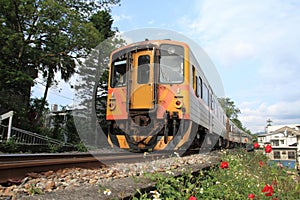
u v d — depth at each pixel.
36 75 19.81
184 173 3.24
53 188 3.30
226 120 12.76
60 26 16.98
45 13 16.36
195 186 3.15
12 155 5.64
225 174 4.30
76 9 20.20
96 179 3.88
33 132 17.11
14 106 16.45
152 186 2.58
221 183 3.71
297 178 4.39
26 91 18.12
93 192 2.21
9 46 15.59
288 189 3.92
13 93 17.38
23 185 3.35
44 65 19.09
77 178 3.95
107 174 4.13
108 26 21.12
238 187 3.91
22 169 4.09
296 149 5.97
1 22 15.39
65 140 18.17
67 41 17.02
